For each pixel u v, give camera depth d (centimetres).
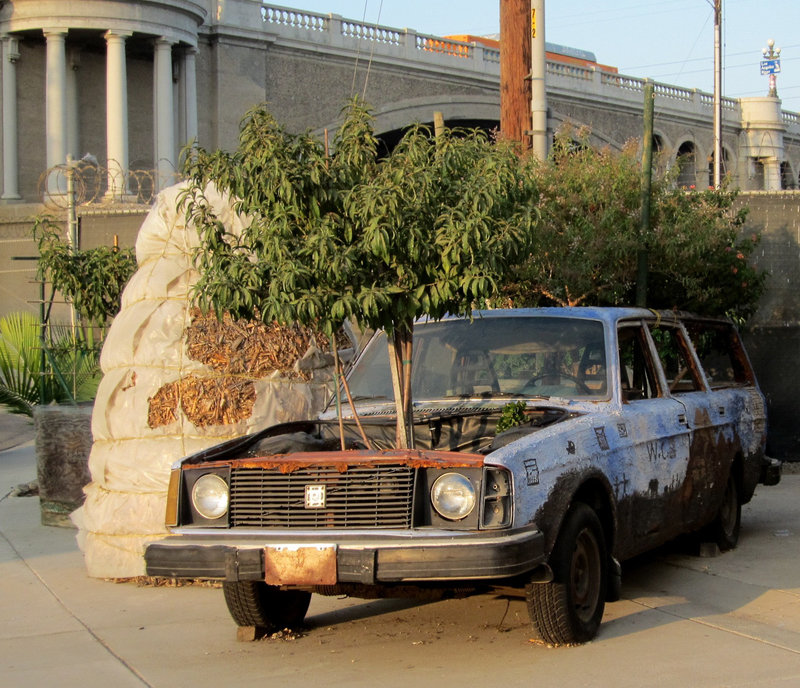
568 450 543
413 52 4097
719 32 3081
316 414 765
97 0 3225
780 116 5447
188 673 532
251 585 575
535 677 498
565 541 529
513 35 1165
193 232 771
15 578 769
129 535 734
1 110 3412
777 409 1170
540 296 977
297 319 558
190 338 752
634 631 580
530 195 600
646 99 941
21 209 3089
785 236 1169
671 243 938
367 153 578
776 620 604
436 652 551
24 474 1375
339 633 602
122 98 3259
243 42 3641
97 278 1058
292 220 569
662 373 704
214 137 3616
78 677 531
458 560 475
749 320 1166
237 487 526
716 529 777
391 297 555
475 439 602
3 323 1227
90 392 1098
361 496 504
